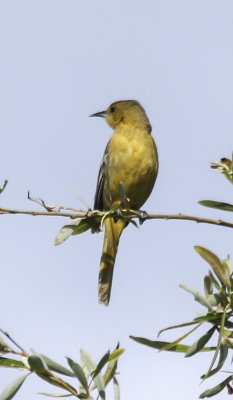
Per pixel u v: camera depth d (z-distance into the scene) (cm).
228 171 809
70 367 624
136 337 705
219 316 714
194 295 699
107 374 656
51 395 630
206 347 735
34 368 620
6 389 626
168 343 702
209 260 722
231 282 723
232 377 709
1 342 632
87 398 627
